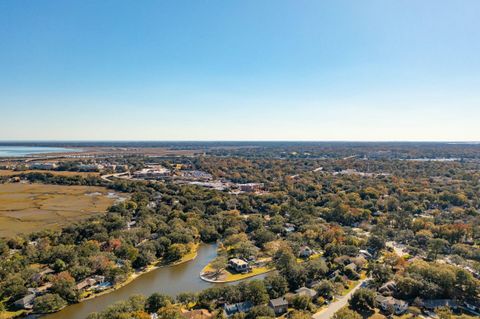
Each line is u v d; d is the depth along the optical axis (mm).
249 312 95750
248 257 148500
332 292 111438
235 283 127250
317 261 129625
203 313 96688
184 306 103562
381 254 151250
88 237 165375
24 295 109438
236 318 92000
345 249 147125
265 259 149875
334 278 121688
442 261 141000
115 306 94562
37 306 102688
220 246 165000
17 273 118750
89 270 125750
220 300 106375
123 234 163500
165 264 146250
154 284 126562
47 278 120000
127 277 129625
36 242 161250
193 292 113062
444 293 108500
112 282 124562
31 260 137375
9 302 107500
